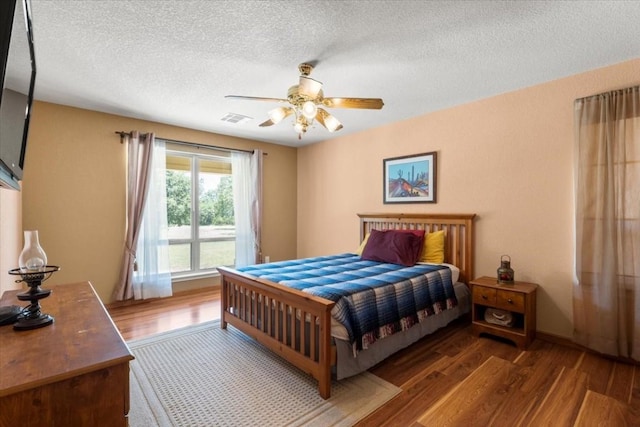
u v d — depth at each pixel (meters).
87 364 0.87
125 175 3.69
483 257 3.15
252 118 3.77
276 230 5.16
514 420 1.70
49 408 0.81
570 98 2.60
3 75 0.82
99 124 3.52
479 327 2.81
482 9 1.74
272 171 5.11
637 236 2.23
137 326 3.07
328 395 1.89
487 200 3.11
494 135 3.05
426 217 3.54
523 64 2.39
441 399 1.89
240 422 1.69
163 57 2.29
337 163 4.71
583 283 2.45
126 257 3.61
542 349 2.55
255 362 2.36
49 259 3.24
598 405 1.82
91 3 1.69
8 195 2.27
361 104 2.40
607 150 2.34
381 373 2.19
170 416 1.73
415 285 2.57
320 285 2.28
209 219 4.52
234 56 2.27
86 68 2.46
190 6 1.72
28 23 1.22
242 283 2.71
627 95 2.28
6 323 1.15
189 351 2.54
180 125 4.07
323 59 2.31
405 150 3.82
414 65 2.41
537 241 2.79
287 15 1.80
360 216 4.27
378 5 1.71
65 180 3.32
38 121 3.17
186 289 4.23
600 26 1.89
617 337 2.30
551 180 2.71
